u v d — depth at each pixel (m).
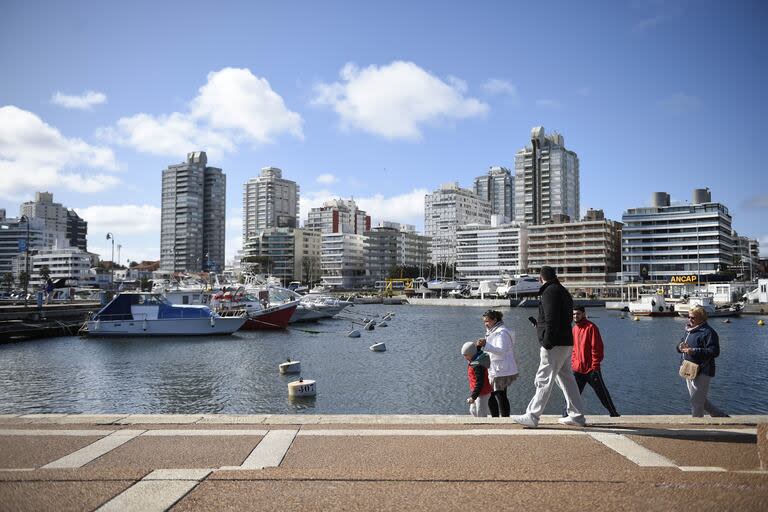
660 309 107.38
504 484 6.61
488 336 12.16
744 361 45.56
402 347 53.88
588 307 149.38
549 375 9.44
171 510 5.84
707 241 176.00
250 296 78.19
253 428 9.38
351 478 6.78
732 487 6.44
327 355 47.31
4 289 184.00
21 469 7.12
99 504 5.96
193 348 50.97
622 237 187.75
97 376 36.53
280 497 6.19
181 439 8.69
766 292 116.50
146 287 152.62
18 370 38.94
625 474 6.95
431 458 7.70
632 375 38.59
